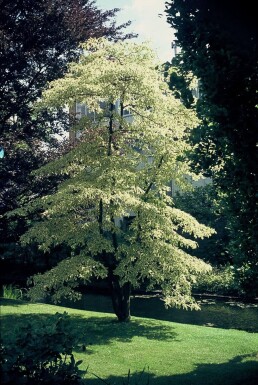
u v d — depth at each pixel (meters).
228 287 20.88
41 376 4.20
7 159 13.69
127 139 13.45
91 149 12.62
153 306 18.69
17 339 4.22
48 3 14.32
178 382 7.69
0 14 13.79
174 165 12.66
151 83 11.78
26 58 13.95
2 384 3.89
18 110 14.36
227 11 5.08
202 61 5.54
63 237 12.44
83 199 11.59
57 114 14.79
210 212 21.56
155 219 12.22
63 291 12.02
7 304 14.86
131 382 7.68
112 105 12.89
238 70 5.15
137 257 12.90
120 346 10.30
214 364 8.90
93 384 7.51
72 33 14.52
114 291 13.19
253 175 5.70
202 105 6.08
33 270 26.56
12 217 14.80
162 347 10.29
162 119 12.33
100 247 11.92
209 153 6.20
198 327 12.90
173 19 5.94
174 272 12.20
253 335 11.90
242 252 6.52
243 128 5.52
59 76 14.62
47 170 12.49
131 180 12.30
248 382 7.44
